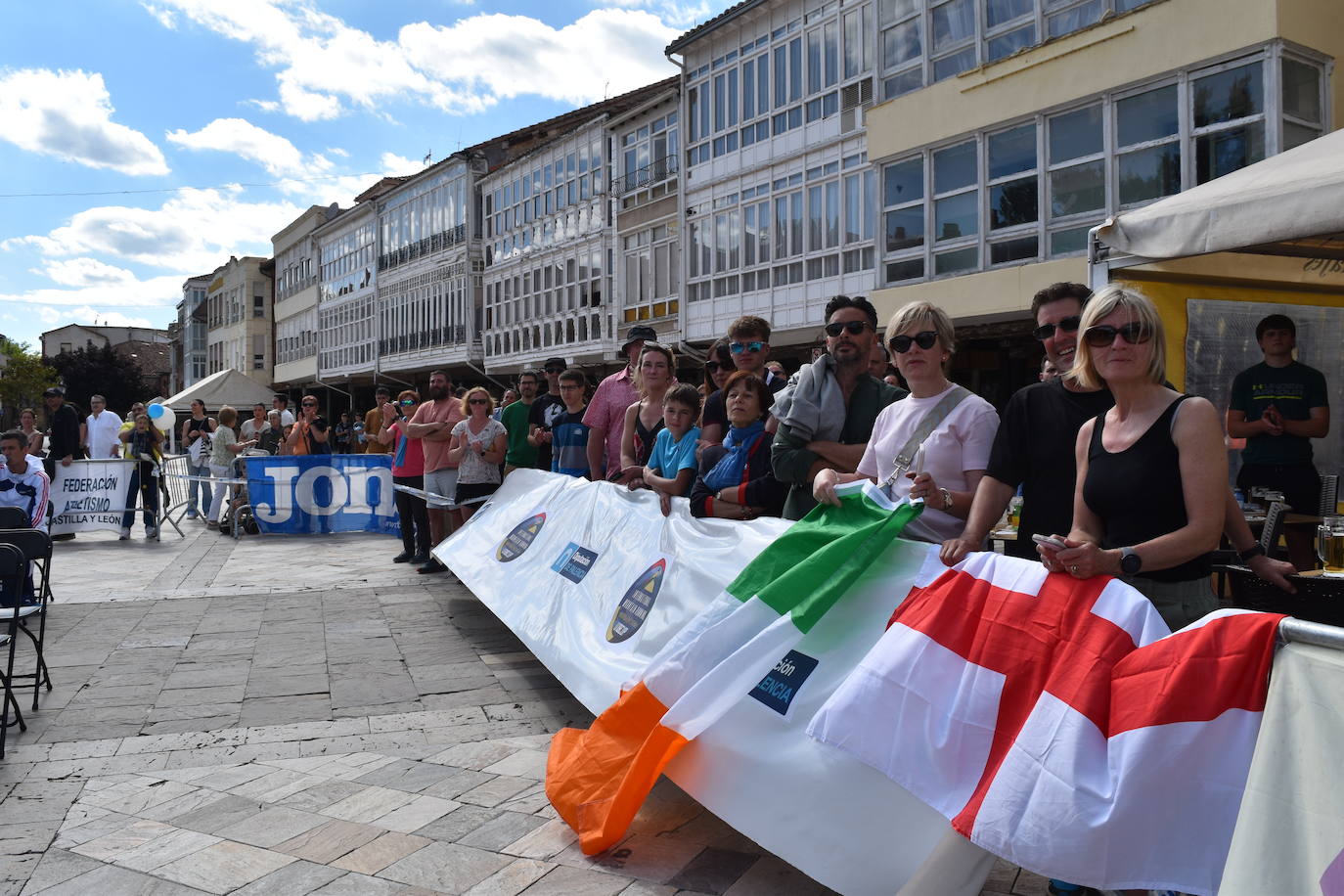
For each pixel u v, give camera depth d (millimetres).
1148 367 2416
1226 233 4285
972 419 3217
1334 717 1752
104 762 4141
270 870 3092
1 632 6512
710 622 3342
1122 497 2424
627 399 6672
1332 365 6449
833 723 2605
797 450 3738
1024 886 2893
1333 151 4301
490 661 5852
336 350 45875
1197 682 2025
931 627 2607
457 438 8688
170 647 6230
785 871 3029
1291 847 1765
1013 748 2266
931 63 14203
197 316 76062
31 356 67375
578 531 5496
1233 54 10516
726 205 20297
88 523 11852
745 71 19500
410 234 37750
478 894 2906
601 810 3201
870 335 3797
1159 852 1996
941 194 14070
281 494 12633
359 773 3984
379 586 8453
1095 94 11883
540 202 29109
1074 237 12328
